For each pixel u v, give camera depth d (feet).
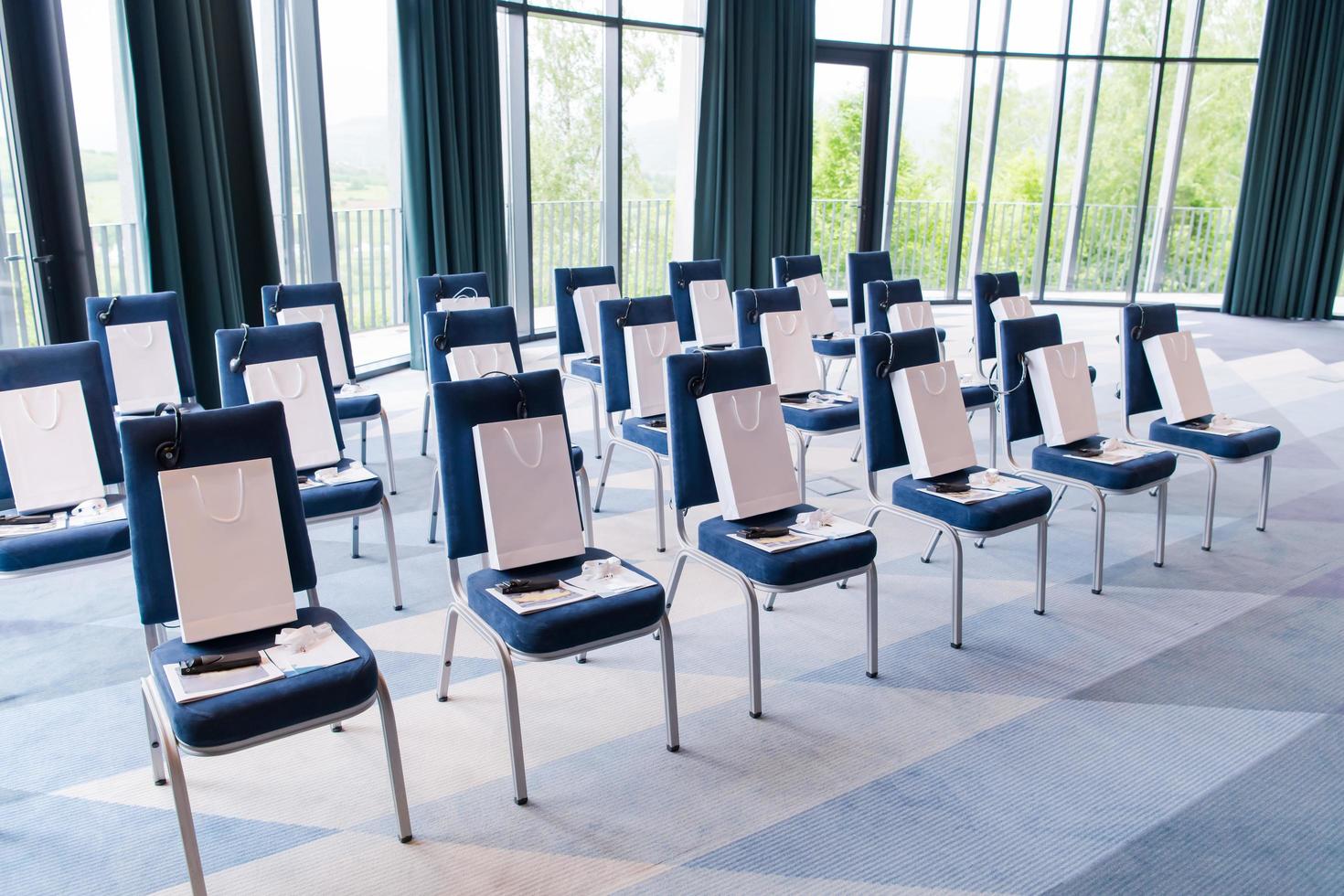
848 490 15.24
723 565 9.23
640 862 7.05
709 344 17.51
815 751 8.45
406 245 22.47
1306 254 30.81
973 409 15.48
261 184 18.11
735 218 28.35
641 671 9.80
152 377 12.51
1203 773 8.19
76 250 14.75
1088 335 27.58
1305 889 6.85
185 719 6.22
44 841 7.23
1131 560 12.71
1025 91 30.86
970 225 32.19
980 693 9.43
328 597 11.35
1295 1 29.01
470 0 21.93
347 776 8.05
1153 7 30.09
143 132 15.85
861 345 10.86
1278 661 10.08
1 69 13.55
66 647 10.16
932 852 7.19
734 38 27.04
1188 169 32.04
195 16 16.19
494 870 6.95
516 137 24.80
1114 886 6.86
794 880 6.89
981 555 12.86
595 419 16.70
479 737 8.61
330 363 14.66
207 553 7.16
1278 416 19.60
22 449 9.52
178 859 7.06
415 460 16.49
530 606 7.73
